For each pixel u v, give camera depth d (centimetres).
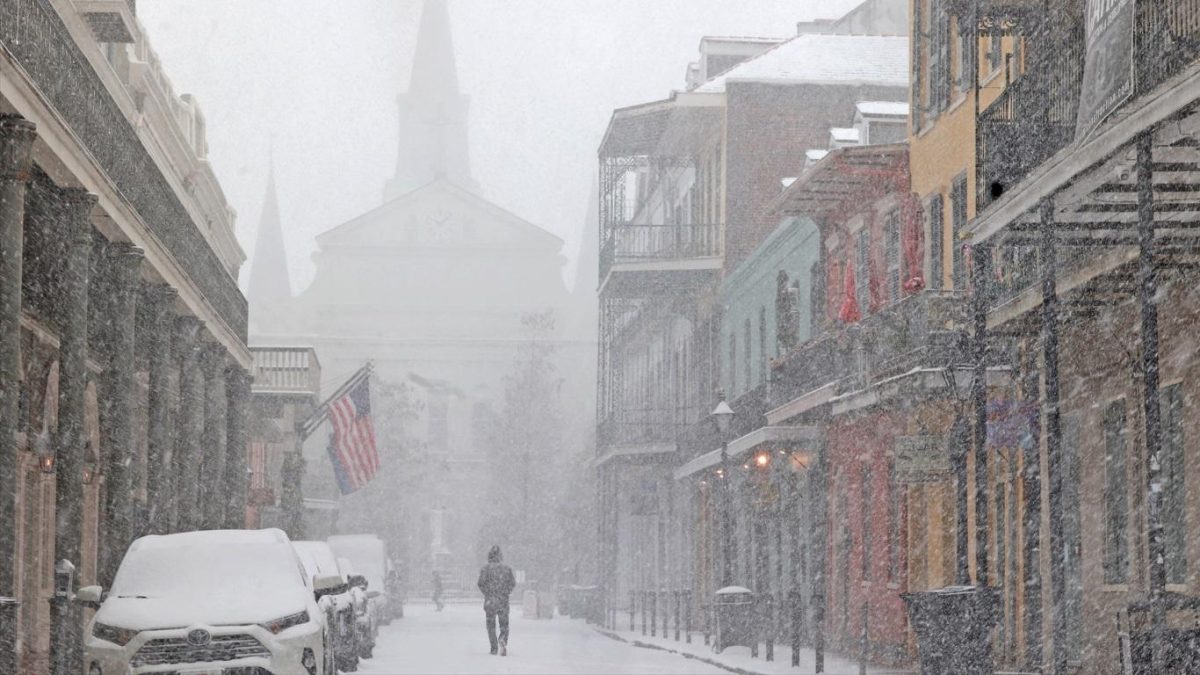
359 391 6969
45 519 4225
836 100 7456
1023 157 3045
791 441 5641
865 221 4978
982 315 3106
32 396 3866
